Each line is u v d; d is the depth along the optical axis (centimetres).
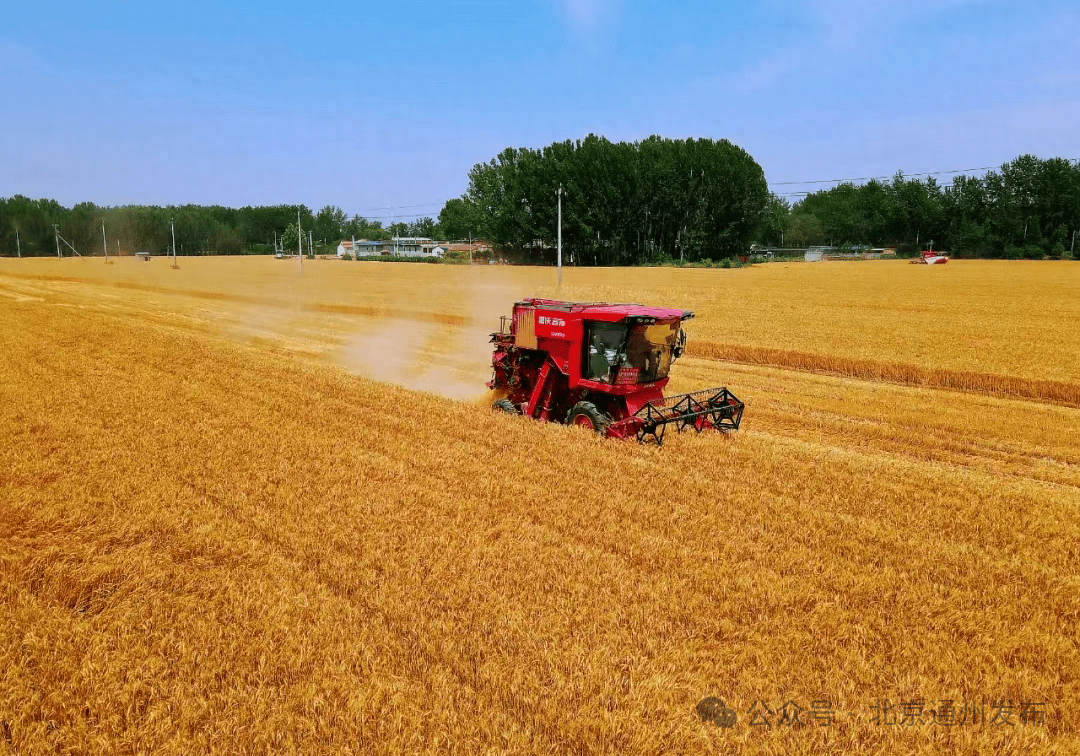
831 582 782
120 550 841
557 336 1485
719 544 873
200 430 1368
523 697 577
